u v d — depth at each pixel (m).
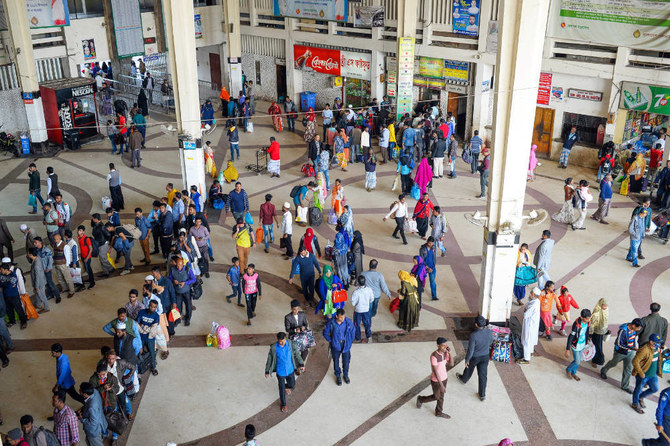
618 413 10.48
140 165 22.70
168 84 29.77
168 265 12.64
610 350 12.12
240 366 11.77
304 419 10.40
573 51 20.69
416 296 12.54
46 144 24.34
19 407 10.70
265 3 29.11
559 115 21.97
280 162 22.92
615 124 20.34
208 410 10.61
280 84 30.61
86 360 11.96
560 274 14.89
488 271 12.20
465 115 25.53
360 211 18.62
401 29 22.70
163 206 15.42
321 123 28.05
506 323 12.58
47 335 12.74
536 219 11.84
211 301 13.97
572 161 22.23
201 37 29.86
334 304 12.55
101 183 20.98
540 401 10.78
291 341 10.34
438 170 21.17
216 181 18.72
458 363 11.81
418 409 10.62
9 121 25.17
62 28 24.98
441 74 24.30
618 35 19.36
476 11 22.39
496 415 10.47
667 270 15.11
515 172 11.41
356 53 26.39
